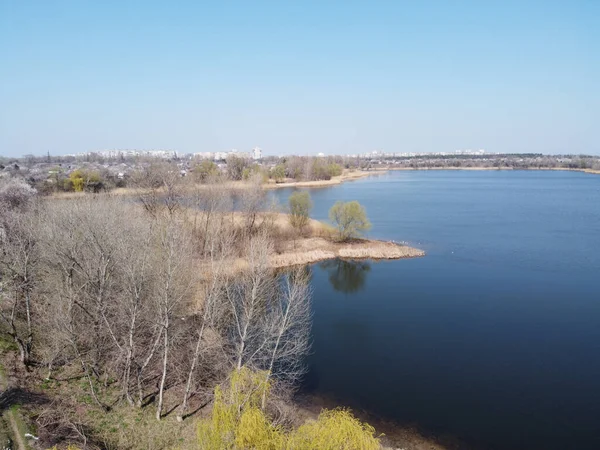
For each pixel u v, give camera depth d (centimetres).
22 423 1792
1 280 2664
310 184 13675
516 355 2998
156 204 4569
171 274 2114
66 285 2336
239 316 2816
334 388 2603
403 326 3488
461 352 3050
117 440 1897
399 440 2139
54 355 2244
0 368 2177
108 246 2483
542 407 2408
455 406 2423
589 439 2147
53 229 2670
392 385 2636
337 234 6394
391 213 8569
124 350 2297
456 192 12250
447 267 5075
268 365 2764
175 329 2472
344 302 4047
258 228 5416
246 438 1547
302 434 1592
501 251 5650
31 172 10519
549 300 3978
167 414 2112
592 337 3241
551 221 7562
